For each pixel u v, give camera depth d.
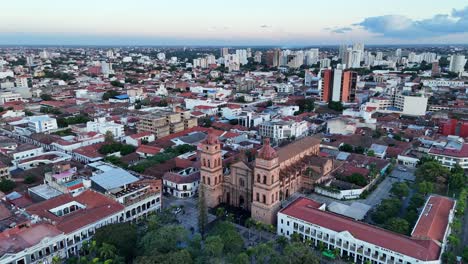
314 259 98.50
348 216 131.62
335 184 162.88
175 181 158.12
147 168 176.38
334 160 188.25
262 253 101.75
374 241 107.00
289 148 164.62
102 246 102.00
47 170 166.75
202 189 130.50
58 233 109.94
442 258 104.06
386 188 168.38
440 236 110.56
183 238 110.25
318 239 118.19
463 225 132.25
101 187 134.88
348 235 110.75
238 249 108.19
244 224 134.50
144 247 106.06
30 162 182.62
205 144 142.75
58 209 126.25
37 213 120.94
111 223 119.19
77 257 110.19
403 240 105.75
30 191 143.12
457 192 158.75
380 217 128.75
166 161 186.12
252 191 139.12
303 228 120.88
